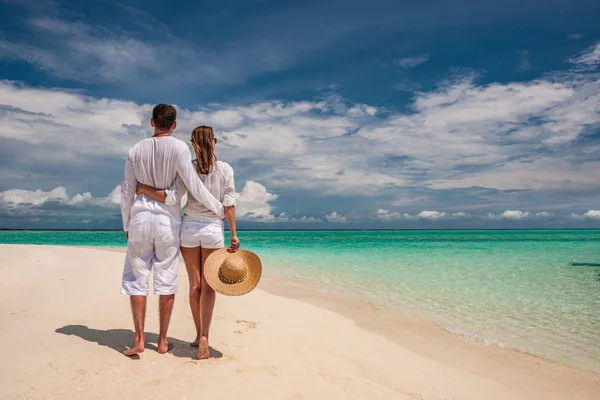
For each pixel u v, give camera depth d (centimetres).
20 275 742
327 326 507
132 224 343
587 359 418
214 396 269
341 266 1312
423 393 314
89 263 1016
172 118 358
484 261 1515
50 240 4178
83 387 266
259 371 322
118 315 470
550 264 1395
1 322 400
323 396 286
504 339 485
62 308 484
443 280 981
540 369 389
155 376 293
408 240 4319
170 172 344
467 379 356
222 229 367
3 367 288
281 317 538
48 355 317
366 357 392
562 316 607
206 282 345
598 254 1903
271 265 1341
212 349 371
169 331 423
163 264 348
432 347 446
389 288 856
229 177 364
